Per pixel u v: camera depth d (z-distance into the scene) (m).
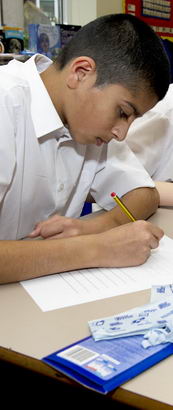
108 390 0.46
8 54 1.68
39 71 1.09
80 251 0.80
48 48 1.95
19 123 0.95
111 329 0.57
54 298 0.69
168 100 1.53
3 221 1.06
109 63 0.86
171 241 0.96
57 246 0.79
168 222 1.10
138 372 0.49
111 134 0.92
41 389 0.93
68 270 0.79
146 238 0.83
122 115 0.89
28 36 1.96
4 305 0.67
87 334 0.58
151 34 0.90
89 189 1.26
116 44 0.86
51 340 0.57
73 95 0.93
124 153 1.24
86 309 0.66
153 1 2.91
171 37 3.15
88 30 0.93
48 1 2.62
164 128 1.51
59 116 1.00
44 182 1.07
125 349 0.53
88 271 0.80
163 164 1.56
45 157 1.06
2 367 0.90
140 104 0.88
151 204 1.15
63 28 2.01
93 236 0.83
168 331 0.56
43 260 0.77
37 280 0.76
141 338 0.56
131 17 0.92
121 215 1.05
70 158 1.14
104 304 0.67
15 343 0.57
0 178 0.88
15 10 2.03
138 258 0.82
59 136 1.06
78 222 0.97
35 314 0.64
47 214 1.14
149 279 0.77
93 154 1.21
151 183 1.18
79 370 0.48
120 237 0.83
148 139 1.48
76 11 2.69
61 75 0.97
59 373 0.51
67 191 1.16
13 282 0.75
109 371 0.48
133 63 0.85
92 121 0.91
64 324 0.61
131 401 0.47
